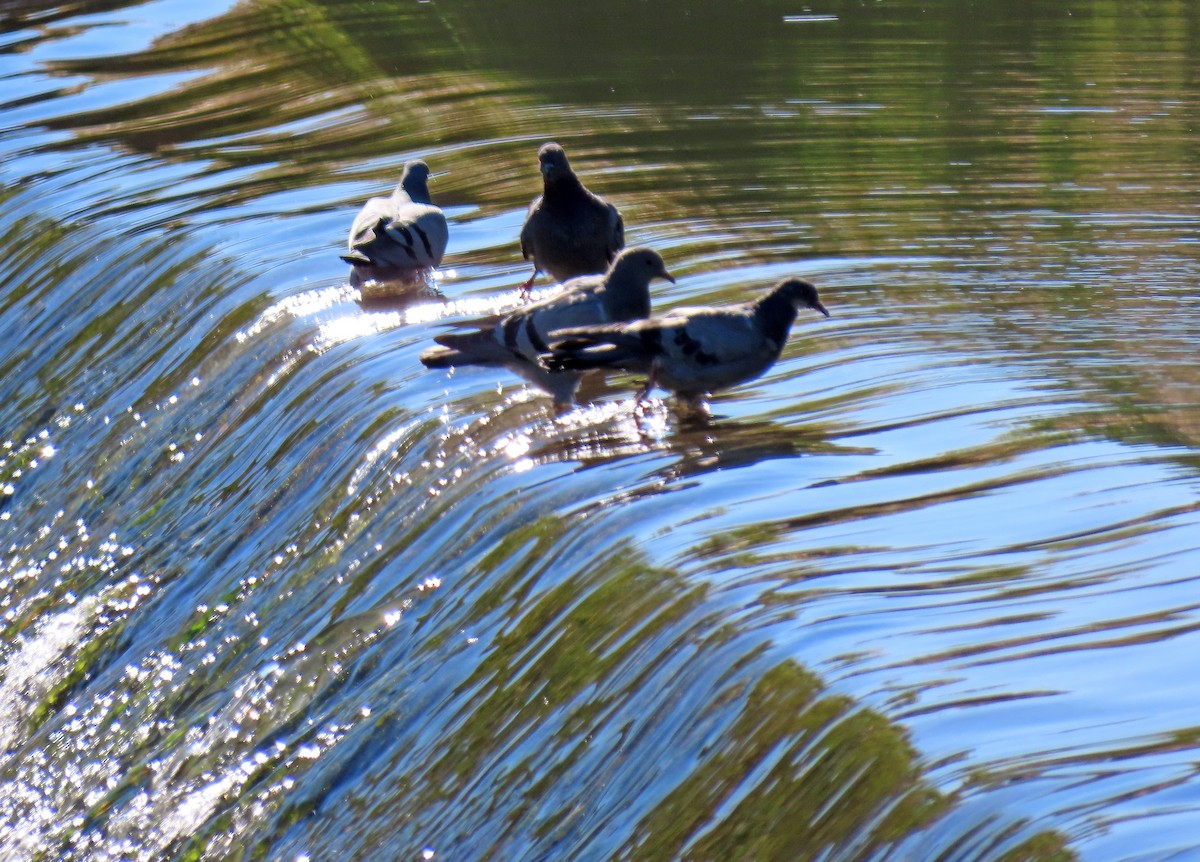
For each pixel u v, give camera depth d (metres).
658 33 31.56
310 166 23.58
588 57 29.59
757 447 12.05
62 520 17.45
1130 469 11.10
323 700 12.07
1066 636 8.63
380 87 28.03
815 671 8.53
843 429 12.38
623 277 13.78
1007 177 21.55
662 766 8.85
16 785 13.71
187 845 11.80
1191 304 15.84
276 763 11.86
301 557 13.78
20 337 21.34
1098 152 22.70
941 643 8.62
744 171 21.98
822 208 19.97
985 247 18.22
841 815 7.62
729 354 12.55
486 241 19.36
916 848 7.18
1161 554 9.58
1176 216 19.41
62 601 15.91
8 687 15.22
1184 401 12.65
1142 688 8.00
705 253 18.16
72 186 23.81
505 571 11.42
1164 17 33.34
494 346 13.68
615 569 10.48
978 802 7.21
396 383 14.82
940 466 11.37
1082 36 31.41
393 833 10.34
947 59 29.31
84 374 19.52
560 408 13.50
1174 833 6.78
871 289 16.55
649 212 20.02
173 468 16.78
